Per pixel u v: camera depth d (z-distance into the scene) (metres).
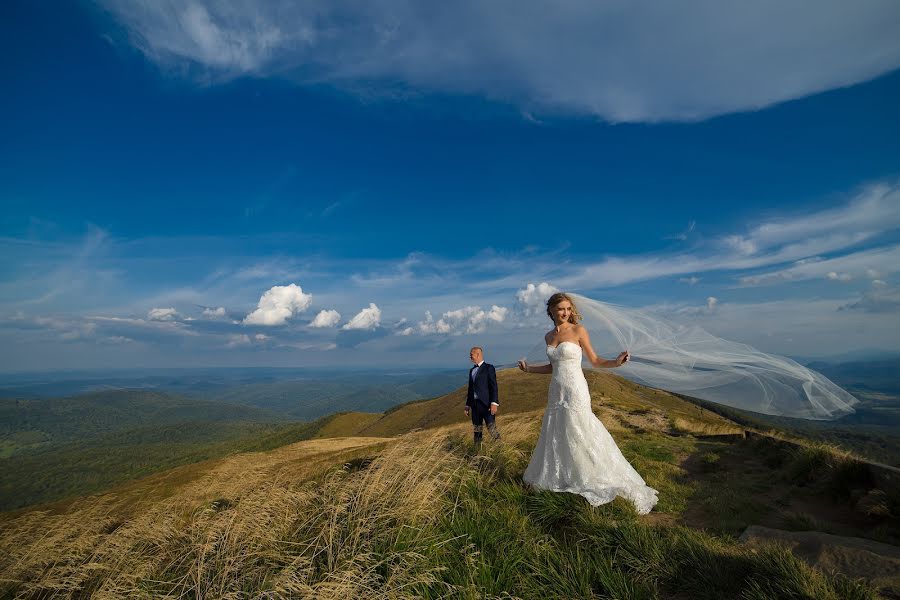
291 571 3.90
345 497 5.36
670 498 6.22
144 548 5.37
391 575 3.77
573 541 4.57
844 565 3.40
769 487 6.82
